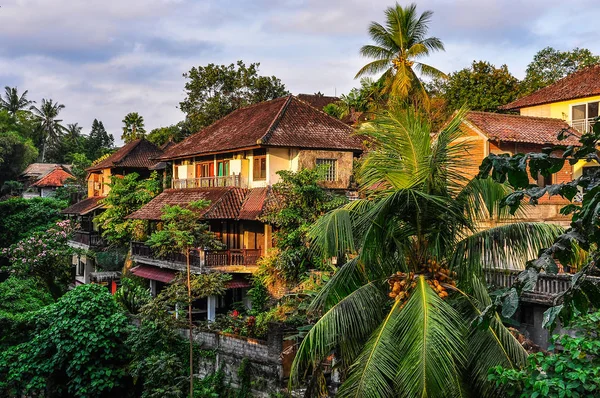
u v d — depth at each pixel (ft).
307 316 55.72
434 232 35.78
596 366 24.08
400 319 32.99
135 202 122.93
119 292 83.61
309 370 53.01
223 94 163.73
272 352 57.98
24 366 67.21
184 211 67.26
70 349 67.10
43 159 292.20
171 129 202.90
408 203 32.99
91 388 66.23
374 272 37.24
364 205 36.52
